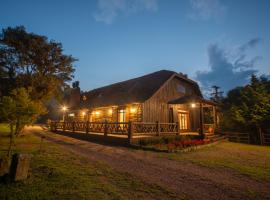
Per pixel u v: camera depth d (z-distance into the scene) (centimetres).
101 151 1073
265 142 1747
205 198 480
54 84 2014
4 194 452
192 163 839
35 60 1878
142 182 577
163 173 679
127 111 1919
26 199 434
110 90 2622
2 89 1845
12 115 832
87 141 1520
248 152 1200
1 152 916
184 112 2172
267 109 1822
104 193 483
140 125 1481
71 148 1136
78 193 474
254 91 1978
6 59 1838
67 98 3459
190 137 1652
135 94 1981
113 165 762
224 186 567
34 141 1395
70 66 2103
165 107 1962
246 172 712
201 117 1650
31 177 568
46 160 782
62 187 506
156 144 1286
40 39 1897
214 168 763
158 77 2128
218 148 1347
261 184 591
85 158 863
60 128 2375
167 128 1653
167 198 472
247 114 1958
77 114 2895
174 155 1000
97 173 645
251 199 483
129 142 1280
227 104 3098
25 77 1877
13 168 539
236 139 1952
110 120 2141
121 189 518
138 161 849
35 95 1853
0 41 1802
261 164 851
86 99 2995
